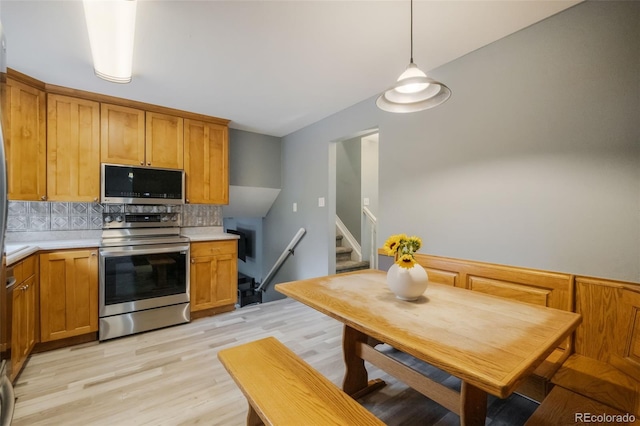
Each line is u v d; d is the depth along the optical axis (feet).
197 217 11.60
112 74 7.32
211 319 10.08
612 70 5.00
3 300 3.76
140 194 9.46
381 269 9.18
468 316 4.10
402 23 5.78
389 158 8.95
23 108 7.66
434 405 5.71
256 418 4.72
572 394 4.10
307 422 3.37
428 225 7.89
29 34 5.86
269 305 11.71
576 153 5.40
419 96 5.24
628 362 4.60
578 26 5.32
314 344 8.11
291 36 6.15
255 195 14.17
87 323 8.14
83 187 8.67
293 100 9.69
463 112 7.08
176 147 10.29
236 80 8.15
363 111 9.78
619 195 4.97
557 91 5.60
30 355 7.45
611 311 4.90
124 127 9.32
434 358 2.99
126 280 8.69
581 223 5.36
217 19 5.55
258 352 4.93
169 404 5.63
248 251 17.78
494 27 5.96
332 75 7.95
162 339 8.50
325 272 11.62
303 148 12.81
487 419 5.27
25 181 7.72
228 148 11.81
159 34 5.99
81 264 8.07
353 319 3.99
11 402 3.89
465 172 7.07
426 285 4.69
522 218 6.11
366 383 6.07
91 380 6.39
